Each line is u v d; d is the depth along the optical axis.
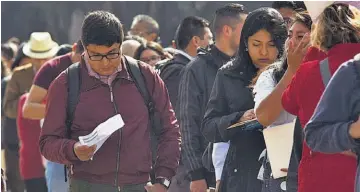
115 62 7.59
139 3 32.03
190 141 9.41
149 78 7.89
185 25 11.19
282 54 7.99
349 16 6.34
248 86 7.95
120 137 7.63
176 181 10.13
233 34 9.50
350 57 6.25
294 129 6.99
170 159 7.97
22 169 13.59
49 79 10.99
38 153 13.52
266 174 7.60
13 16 35.00
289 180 7.10
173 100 10.55
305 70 6.41
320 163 6.29
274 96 7.11
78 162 7.69
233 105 8.10
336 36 6.29
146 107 7.82
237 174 8.02
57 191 10.94
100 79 7.70
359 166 6.14
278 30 7.99
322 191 6.26
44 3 35.06
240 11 9.55
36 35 14.62
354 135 5.90
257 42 8.01
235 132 8.01
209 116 8.20
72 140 7.56
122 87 7.73
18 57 14.76
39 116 11.01
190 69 9.53
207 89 9.45
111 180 7.64
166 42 31.59
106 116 7.66
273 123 7.41
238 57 8.16
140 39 12.43
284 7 9.70
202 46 11.22
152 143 8.73
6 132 14.98
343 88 5.97
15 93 14.62
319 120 6.02
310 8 6.59
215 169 8.54
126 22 32.03
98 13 7.60
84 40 7.54
